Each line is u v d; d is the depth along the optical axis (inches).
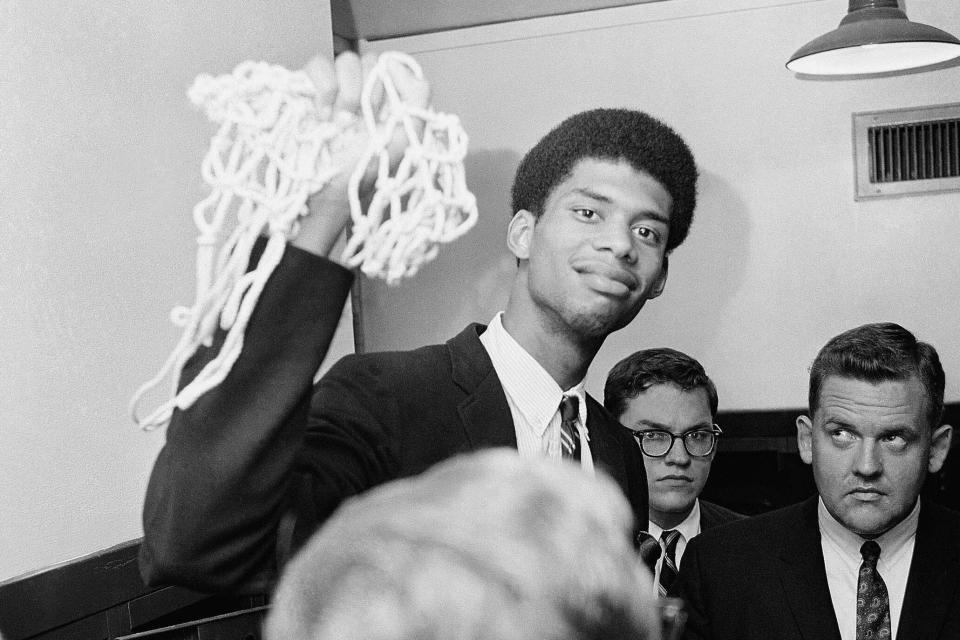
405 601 9.8
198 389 19.6
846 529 48.1
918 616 45.9
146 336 52.6
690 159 33.1
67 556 46.6
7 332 43.7
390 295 99.3
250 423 19.9
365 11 90.6
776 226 91.0
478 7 91.3
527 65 94.9
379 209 20.6
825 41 68.8
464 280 97.6
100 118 49.9
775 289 91.3
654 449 59.7
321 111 21.4
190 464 19.8
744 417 91.4
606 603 10.3
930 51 74.7
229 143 21.0
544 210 31.9
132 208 51.9
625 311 31.2
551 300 31.0
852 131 89.3
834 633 46.6
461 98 96.3
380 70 20.9
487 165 96.3
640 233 31.1
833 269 90.2
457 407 31.6
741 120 91.3
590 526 10.7
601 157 30.9
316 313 20.8
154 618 51.5
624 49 93.0
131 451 51.4
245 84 20.5
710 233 92.0
